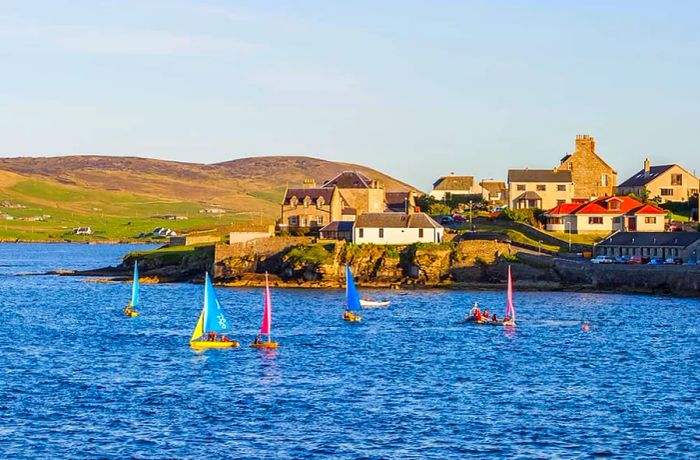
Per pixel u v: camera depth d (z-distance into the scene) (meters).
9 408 105.44
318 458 88.88
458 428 98.00
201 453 90.19
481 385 117.38
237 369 127.19
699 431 96.81
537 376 122.75
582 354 138.62
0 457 88.81
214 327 146.50
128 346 146.88
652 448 91.56
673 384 117.75
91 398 110.44
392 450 91.00
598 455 89.62
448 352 140.25
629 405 107.12
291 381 119.44
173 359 134.75
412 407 106.31
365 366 129.25
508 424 99.44
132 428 98.00
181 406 106.81
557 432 96.69
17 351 142.25
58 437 94.88
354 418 101.81
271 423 99.81
